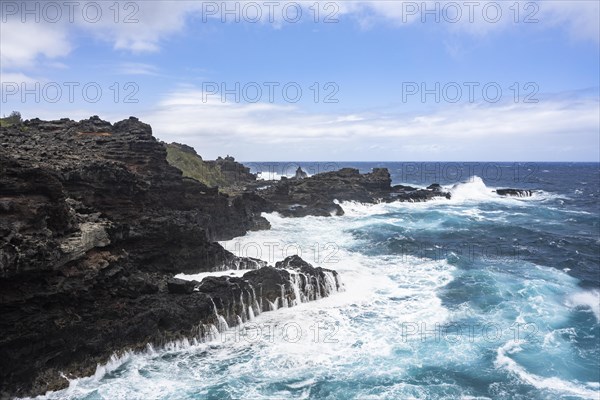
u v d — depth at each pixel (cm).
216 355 2308
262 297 2791
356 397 1952
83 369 2050
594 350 2386
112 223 2441
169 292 2530
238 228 4866
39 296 1905
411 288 3294
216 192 4544
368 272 3656
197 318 2456
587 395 1977
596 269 3909
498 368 2195
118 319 2222
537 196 9781
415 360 2266
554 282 3456
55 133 3553
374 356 2302
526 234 5369
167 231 2819
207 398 1936
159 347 2325
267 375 2123
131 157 3341
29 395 1866
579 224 6297
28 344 1859
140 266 2695
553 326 2669
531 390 2017
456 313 2841
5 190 1902
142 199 2931
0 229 1739
